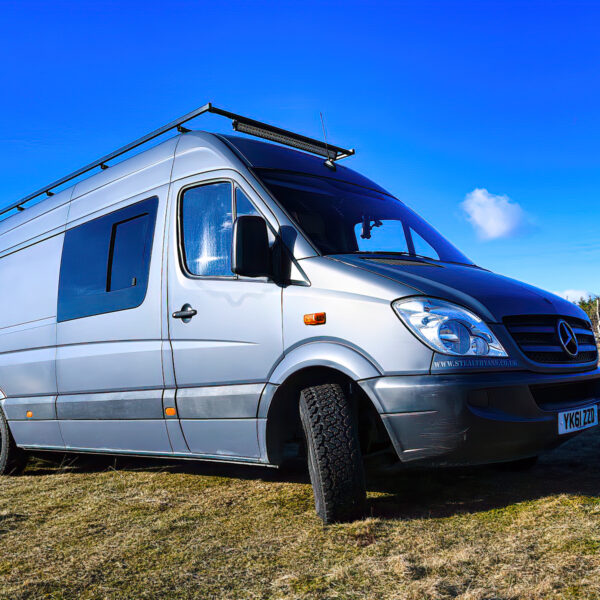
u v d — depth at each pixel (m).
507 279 3.50
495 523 2.74
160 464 4.91
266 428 3.25
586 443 4.50
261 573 2.37
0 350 5.25
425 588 2.07
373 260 3.29
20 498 3.99
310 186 3.78
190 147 3.99
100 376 4.24
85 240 4.61
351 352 2.93
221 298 3.50
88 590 2.32
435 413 2.71
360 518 2.91
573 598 1.95
